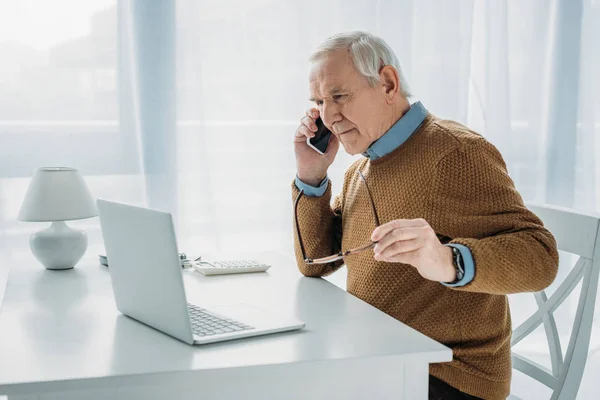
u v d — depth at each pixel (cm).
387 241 121
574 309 278
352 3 248
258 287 160
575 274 158
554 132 275
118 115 231
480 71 267
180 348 116
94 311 140
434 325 145
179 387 109
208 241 242
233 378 108
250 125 245
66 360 110
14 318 134
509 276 127
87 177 231
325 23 247
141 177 235
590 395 273
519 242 131
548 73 273
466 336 144
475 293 144
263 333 123
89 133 230
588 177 277
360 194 163
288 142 249
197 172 239
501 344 146
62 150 229
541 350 279
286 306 143
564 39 271
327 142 172
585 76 274
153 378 104
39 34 223
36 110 226
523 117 273
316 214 175
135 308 131
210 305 142
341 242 175
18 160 226
